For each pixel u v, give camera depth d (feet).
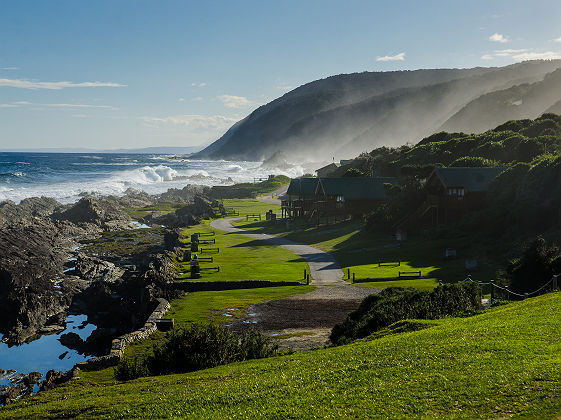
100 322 172.76
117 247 290.56
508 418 46.68
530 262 127.54
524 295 112.98
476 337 71.77
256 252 251.60
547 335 68.44
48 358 140.36
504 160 337.72
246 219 405.18
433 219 260.42
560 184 197.57
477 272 168.25
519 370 56.39
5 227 286.87
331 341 111.55
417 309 102.99
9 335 158.30
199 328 95.86
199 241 293.43
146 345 119.85
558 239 170.50
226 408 57.67
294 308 146.82
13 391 114.52
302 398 57.06
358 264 207.51
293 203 375.66
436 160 388.57
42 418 63.93
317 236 291.38
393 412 50.49
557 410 46.83
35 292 183.01
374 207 333.21
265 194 601.62
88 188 565.12
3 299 173.68
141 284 180.55
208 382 72.33
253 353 95.09
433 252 208.33
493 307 104.73
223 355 90.53
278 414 53.06
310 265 212.43
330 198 337.72
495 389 52.60
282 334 122.21
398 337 82.12
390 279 173.68
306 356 82.79
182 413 57.62
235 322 134.92
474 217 227.40
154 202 542.57
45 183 601.62
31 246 250.37
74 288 202.18
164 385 74.43
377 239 255.50
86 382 95.61
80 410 64.75
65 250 270.46
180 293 169.89
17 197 474.08
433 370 60.54
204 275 194.29
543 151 317.83
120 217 409.08
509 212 212.64
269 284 179.11
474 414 48.19
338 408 53.11
